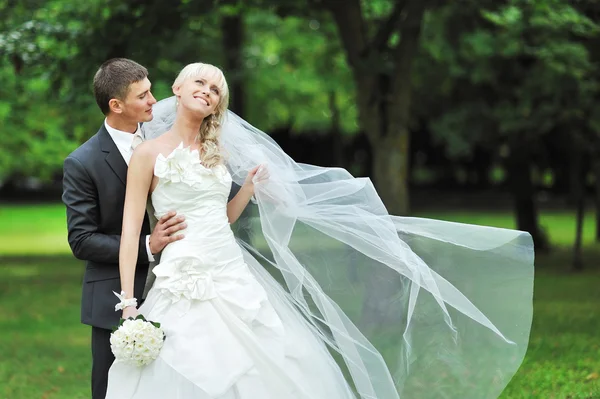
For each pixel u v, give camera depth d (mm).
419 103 36031
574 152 27656
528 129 27562
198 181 7137
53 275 27047
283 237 7781
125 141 7363
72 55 17375
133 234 7082
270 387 7062
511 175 31031
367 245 8070
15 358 14078
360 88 17312
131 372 6938
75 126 29062
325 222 8055
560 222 49281
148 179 7180
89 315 7266
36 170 33562
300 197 7902
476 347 8094
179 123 7309
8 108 28156
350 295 8148
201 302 7043
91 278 7297
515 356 8062
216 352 6914
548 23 20750
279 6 18516
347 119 44562
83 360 13852
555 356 13031
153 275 7340
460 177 70375
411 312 8039
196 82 7270
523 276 8141
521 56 28172
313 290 7781
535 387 11109
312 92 38188
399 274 8117
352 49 17203
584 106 25422
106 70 7297
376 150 17422
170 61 22562
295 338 7395
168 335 6945
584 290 21016
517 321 8109
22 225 50344
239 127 7930
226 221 7328
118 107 7277
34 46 17484
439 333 8109
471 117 32219
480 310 8141
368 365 7801
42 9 21156
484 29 26188
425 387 8062
